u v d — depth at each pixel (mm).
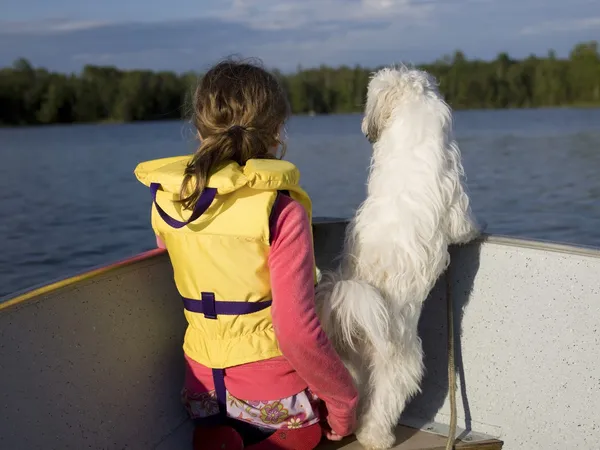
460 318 2365
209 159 1727
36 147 31750
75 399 1819
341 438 2109
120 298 2006
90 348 1881
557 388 2164
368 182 2375
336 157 22203
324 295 2162
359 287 2092
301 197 1846
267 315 1837
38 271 9727
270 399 1834
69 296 1819
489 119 38781
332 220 2615
